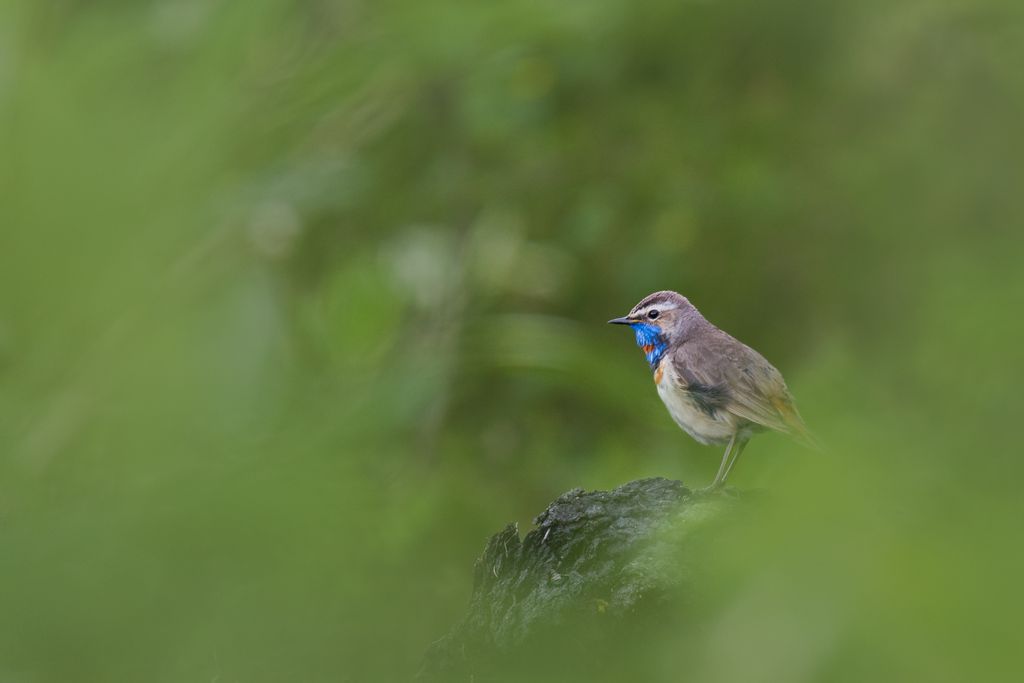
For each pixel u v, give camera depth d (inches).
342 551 231.9
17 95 339.3
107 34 381.1
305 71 540.1
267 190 493.0
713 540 237.9
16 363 314.5
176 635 206.1
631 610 275.4
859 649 135.7
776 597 143.9
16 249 319.9
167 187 359.3
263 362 427.8
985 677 127.9
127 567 210.1
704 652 155.1
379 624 238.2
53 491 242.4
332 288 629.9
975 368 183.5
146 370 303.4
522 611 293.7
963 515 145.6
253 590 217.0
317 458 248.1
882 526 145.6
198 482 228.7
